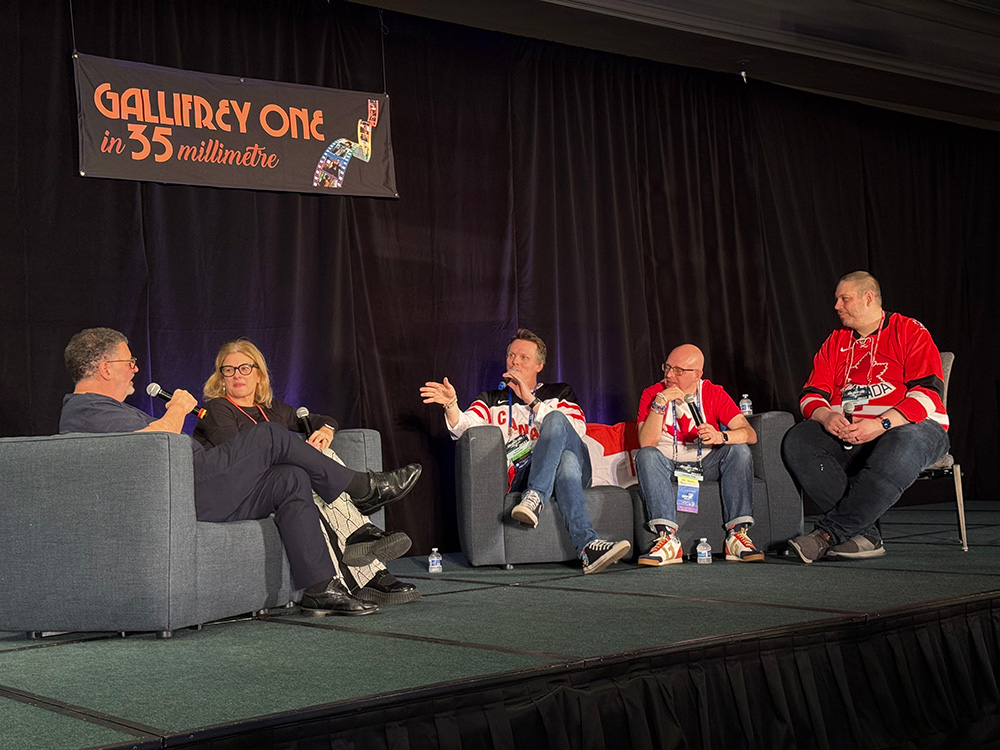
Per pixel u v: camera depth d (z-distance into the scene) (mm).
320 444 3127
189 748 1578
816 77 5828
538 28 4934
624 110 5348
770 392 5668
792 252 5906
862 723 2371
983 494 6762
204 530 2570
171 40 4117
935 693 2514
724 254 5633
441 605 2879
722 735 2176
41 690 1935
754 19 5191
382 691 1811
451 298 4734
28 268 3795
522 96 5004
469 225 4805
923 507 6141
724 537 3875
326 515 2938
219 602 2600
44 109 3859
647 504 3758
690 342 5465
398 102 4660
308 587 2766
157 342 4047
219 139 4160
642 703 2072
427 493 4605
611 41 5145
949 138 6770
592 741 1969
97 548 2469
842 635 2396
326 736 1712
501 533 3736
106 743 1541
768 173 5820
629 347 5191
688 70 5590
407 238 4641
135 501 2451
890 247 6406
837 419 3686
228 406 3271
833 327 6066
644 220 5383
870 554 3650
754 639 2264
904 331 3818
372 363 4484
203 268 4152
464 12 4711
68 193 3895
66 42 3926
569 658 2045
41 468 2516
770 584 3076
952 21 5848
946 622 2605
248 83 4234
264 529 2775
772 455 3986
